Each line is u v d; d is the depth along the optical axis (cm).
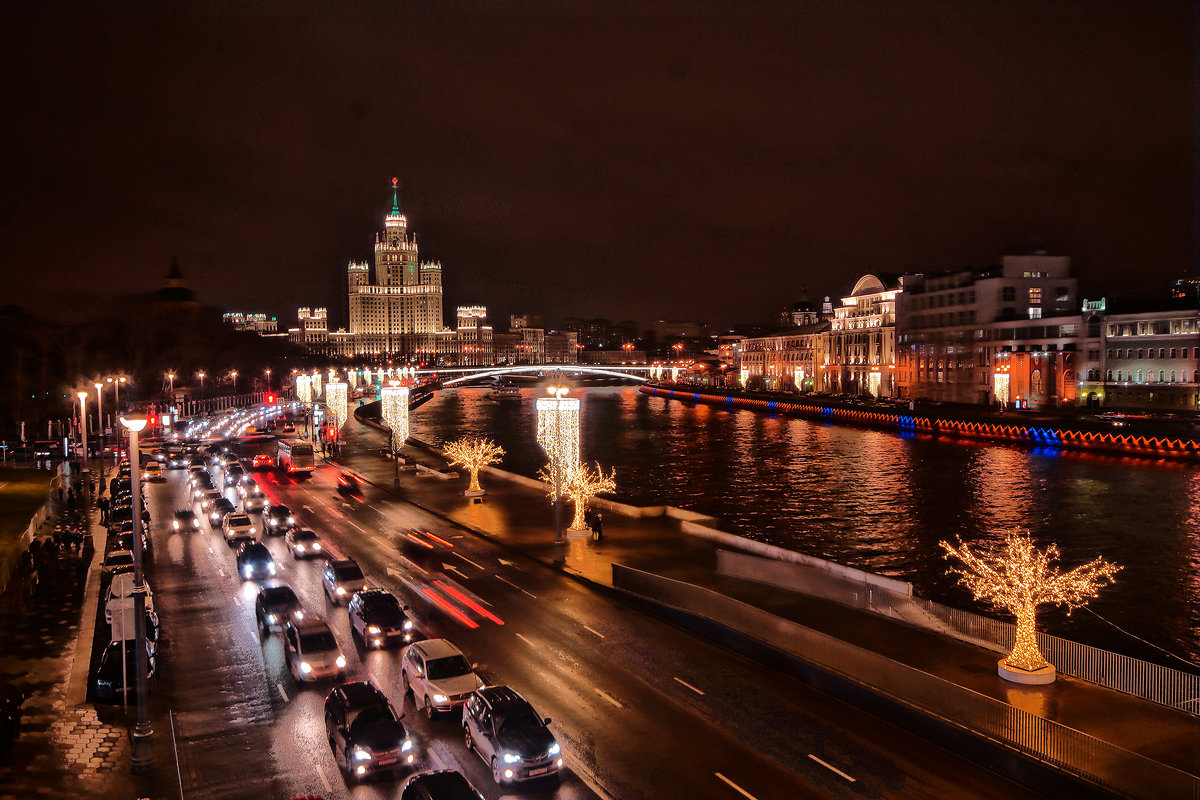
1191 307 12688
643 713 2772
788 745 2550
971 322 16750
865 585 3703
